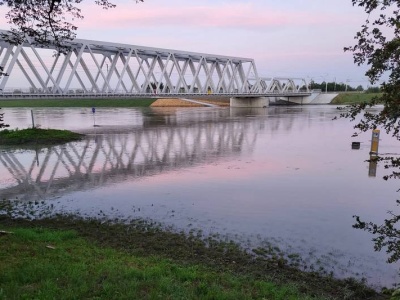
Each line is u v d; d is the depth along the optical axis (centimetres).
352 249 873
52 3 951
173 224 1063
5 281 523
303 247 887
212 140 2991
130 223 1076
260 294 575
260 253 850
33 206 1269
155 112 7319
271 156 2217
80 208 1241
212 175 1711
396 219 413
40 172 1841
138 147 2639
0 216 1116
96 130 3831
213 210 1193
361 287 682
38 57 4206
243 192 1409
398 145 2569
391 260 411
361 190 1423
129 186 1534
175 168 1892
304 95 10294
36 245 738
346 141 2848
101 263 645
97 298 479
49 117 6081
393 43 334
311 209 1194
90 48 5009
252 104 9175
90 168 1927
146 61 6247
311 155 2238
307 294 630
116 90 5238
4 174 1800
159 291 515
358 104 394
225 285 603
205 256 823
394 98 346
